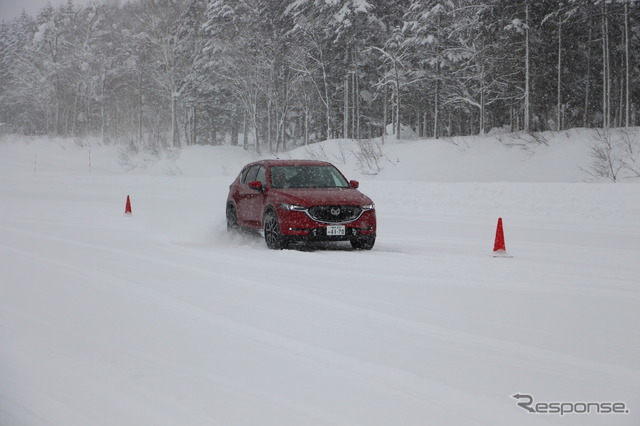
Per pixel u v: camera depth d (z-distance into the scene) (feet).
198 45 319.47
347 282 38.52
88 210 96.58
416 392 19.72
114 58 363.56
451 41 249.75
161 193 142.51
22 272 41.42
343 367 22.18
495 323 28.76
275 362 22.68
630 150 168.96
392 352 24.08
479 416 17.88
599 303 33.30
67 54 402.93
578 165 174.40
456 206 101.04
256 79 287.69
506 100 248.73
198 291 35.45
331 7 261.65
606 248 58.49
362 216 53.88
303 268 43.75
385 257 49.55
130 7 392.06
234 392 19.58
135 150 291.99
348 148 230.07
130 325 27.86
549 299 34.22
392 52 253.44
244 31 292.40
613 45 256.52
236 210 62.80
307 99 291.58
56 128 400.67
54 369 21.79
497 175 184.03
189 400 18.89
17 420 17.28
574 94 260.42
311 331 27.04
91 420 17.31
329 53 277.85
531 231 73.67
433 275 41.37
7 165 275.39
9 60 504.02
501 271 43.45
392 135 261.85
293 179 58.39
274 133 330.13
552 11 228.22
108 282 38.06
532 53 229.86
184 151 281.13
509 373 21.79
